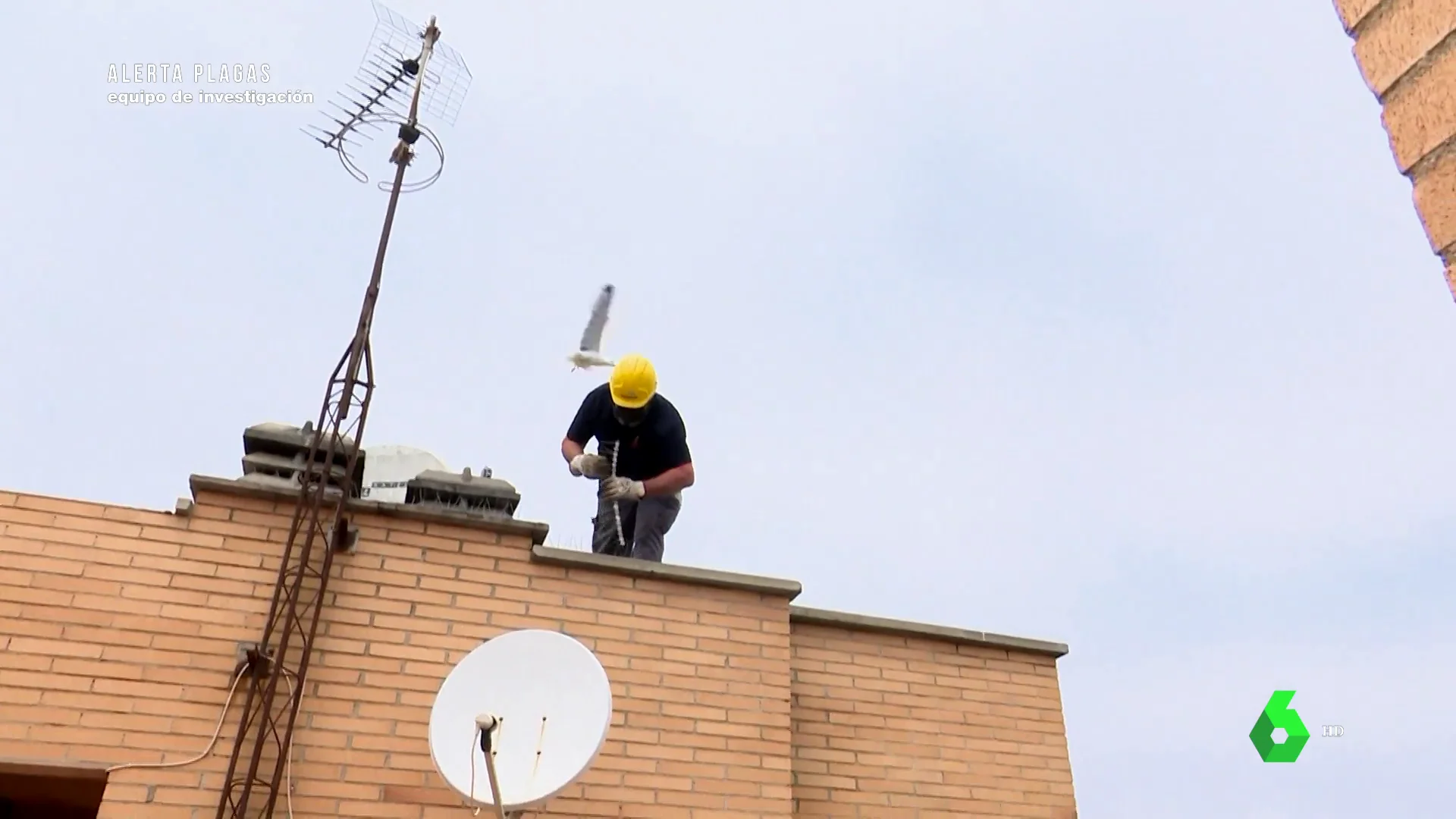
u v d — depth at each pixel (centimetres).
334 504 662
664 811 635
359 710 610
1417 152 222
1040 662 822
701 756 658
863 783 725
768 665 704
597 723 543
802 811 702
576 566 697
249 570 634
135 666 588
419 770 604
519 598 674
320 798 581
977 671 798
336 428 670
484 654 571
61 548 606
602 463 815
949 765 751
